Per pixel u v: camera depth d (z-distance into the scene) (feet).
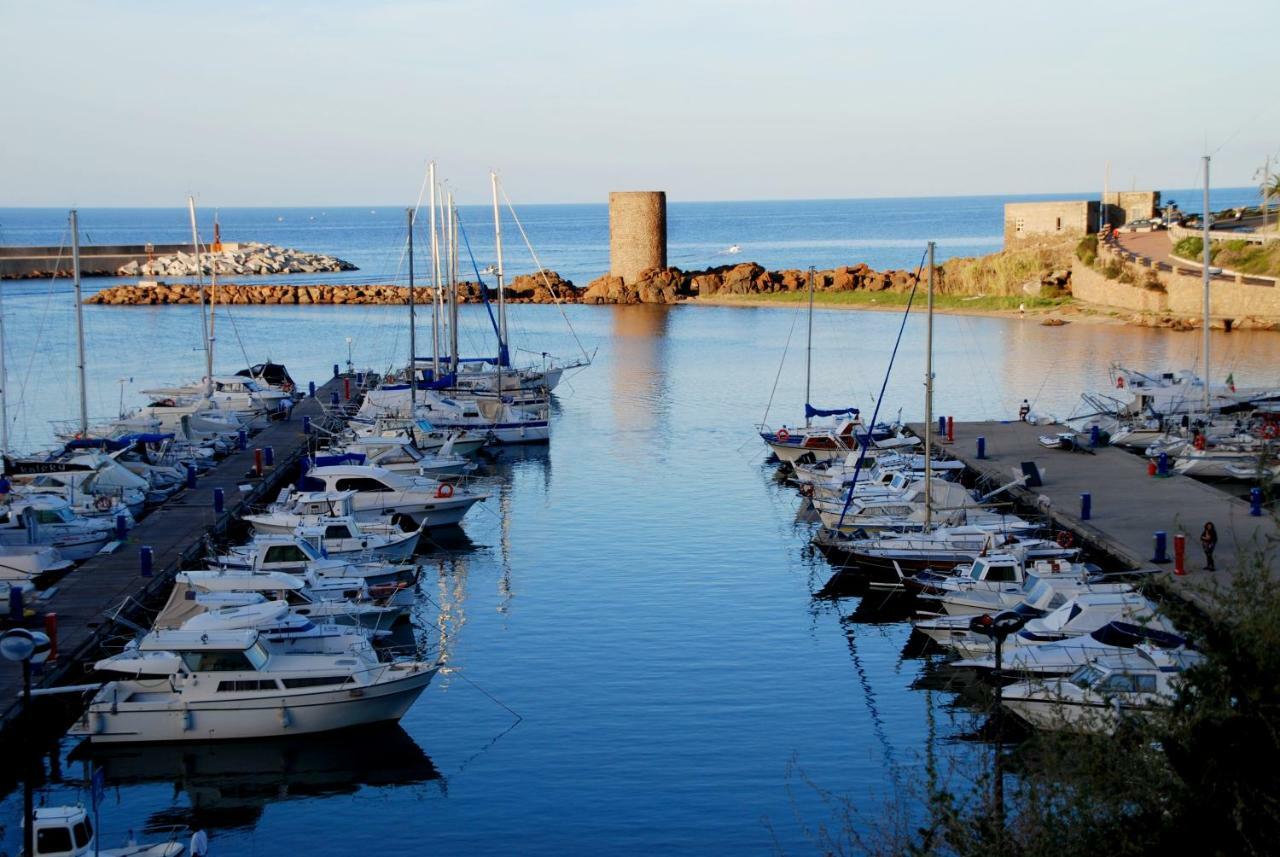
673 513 156.25
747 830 76.64
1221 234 342.64
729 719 93.20
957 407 227.61
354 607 108.06
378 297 467.93
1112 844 46.34
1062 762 50.70
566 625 114.52
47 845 64.49
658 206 482.28
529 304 456.45
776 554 137.39
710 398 247.91
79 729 88.17
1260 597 49.93
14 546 127.13
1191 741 46.26
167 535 136.98
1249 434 166.20
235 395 218.38
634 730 91.45
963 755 85.20
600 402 245.45
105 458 154.51
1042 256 402.31
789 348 320.91
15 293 496.23
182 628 92.48
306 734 90.17
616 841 75.77
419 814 79.97
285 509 139.54
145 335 360.28
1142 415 180.96
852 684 99.86
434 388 228.84
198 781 85.51
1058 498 145.28
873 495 143.64
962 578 113.50
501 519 154.51
